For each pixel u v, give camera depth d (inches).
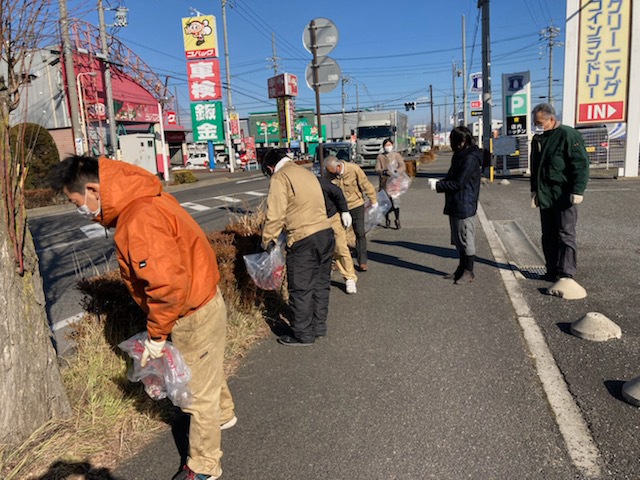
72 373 134.0
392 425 116.8
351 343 166.4
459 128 218.4
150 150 1039.0
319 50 301.9
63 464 103.3
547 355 149.1
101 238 403.5
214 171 1641.2
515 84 821.2
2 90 103.1
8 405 105.1
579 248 277.9
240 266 183.2
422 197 570.3
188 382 95.9
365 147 1215.6
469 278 225.9
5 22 102.3
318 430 116.2
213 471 100.0
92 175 88.7
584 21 560.7
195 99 1520.7
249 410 126.6
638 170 626.8
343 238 215.5
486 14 758.5
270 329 182.4
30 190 671.8
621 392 124.6
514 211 429.7
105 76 835.4
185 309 93.7
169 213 91.0
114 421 119.1
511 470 99.1
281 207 158.6
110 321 145.9
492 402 124.5
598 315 162.2
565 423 113.8
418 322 182.1
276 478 100.3
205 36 1477.6
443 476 98.4
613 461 100.2
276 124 2470.5
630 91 574.6
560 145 200.1
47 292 250.7
